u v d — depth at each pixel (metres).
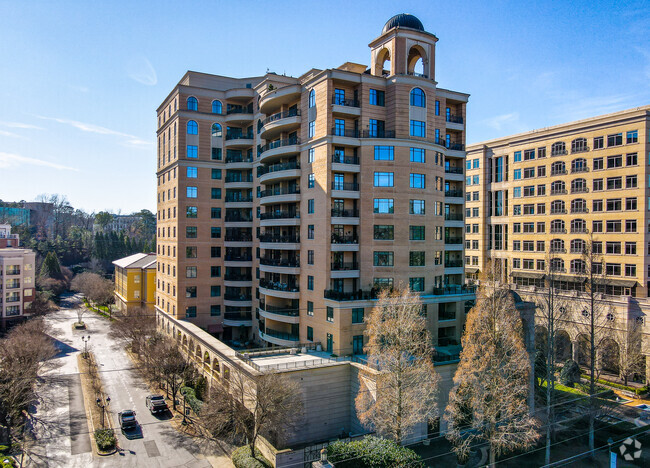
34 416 39.97
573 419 35.59
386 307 35.19
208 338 48.28
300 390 33.75
